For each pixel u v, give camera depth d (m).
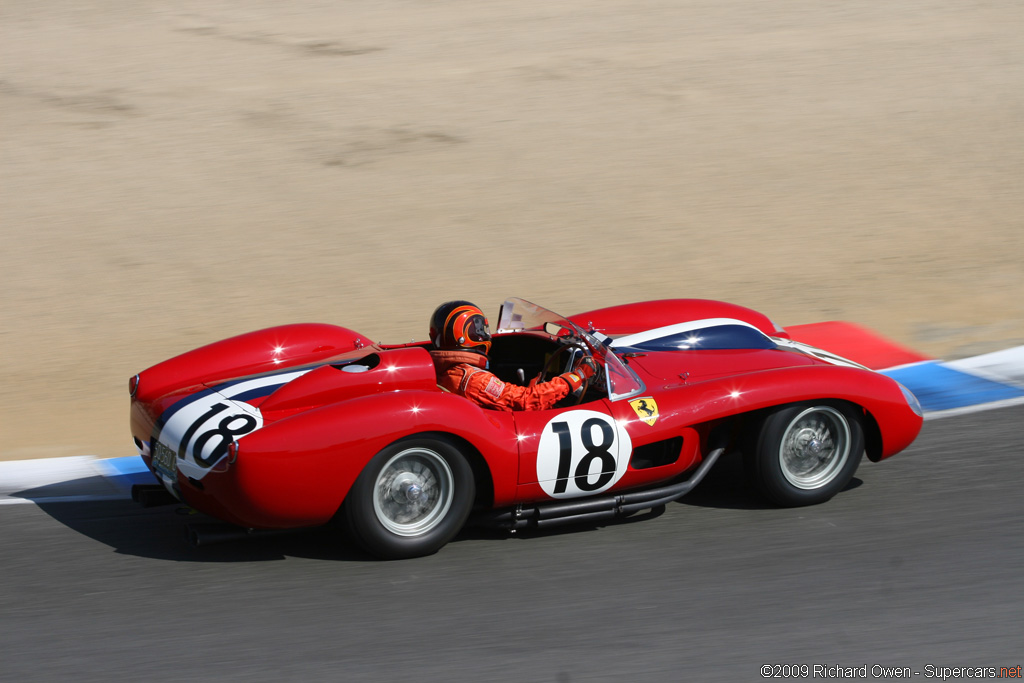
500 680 13.60
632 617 15.12
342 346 20.50
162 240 39.38
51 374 28.27
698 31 69.50
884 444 18.80
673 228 40.28
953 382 25.39
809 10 74.31
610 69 61.50
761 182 45.34
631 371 18.62
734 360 20.12
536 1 77.19
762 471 18.27
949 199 42.84
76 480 21.03
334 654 14.23
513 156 48.72
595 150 49.50
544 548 17.44
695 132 51.69
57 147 49.69
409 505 16.70
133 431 19.14
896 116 53.38
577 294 33.94
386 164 47.72
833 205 42.47
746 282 34.62
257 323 31.95
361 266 36.84
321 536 17.95
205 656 14.22
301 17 73.62
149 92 57.75
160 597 15.88
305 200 43.66
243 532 16.67
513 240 39.28
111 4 76.31
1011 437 21.81
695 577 16.30
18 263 37.06
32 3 76.62
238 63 63.16
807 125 52.41
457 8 75.62
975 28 68.94
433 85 58.81
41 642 14.64
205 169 47.09
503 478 16.98
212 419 16.75
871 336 29.27
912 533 17.67
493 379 17.72
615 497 17.88
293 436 15.59
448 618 15.16
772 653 14.15
